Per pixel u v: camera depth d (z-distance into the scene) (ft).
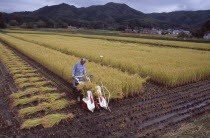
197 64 40.47
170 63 41.57
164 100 24.62
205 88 30.37
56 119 17.58
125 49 74.02
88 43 99.55
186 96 26.08
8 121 17.46
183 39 164.66
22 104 21.35
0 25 307.99
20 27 355.15
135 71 37.32
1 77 32.42
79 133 16.01
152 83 32.42
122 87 24.41
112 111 20.49
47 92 25.89
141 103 23.18
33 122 16.85
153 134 16.29
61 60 39.22
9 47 81.15
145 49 78.48
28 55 56.29
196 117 19.86
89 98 19.90
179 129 17.15
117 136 15.75
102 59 47.24
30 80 30.71
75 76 21.71
